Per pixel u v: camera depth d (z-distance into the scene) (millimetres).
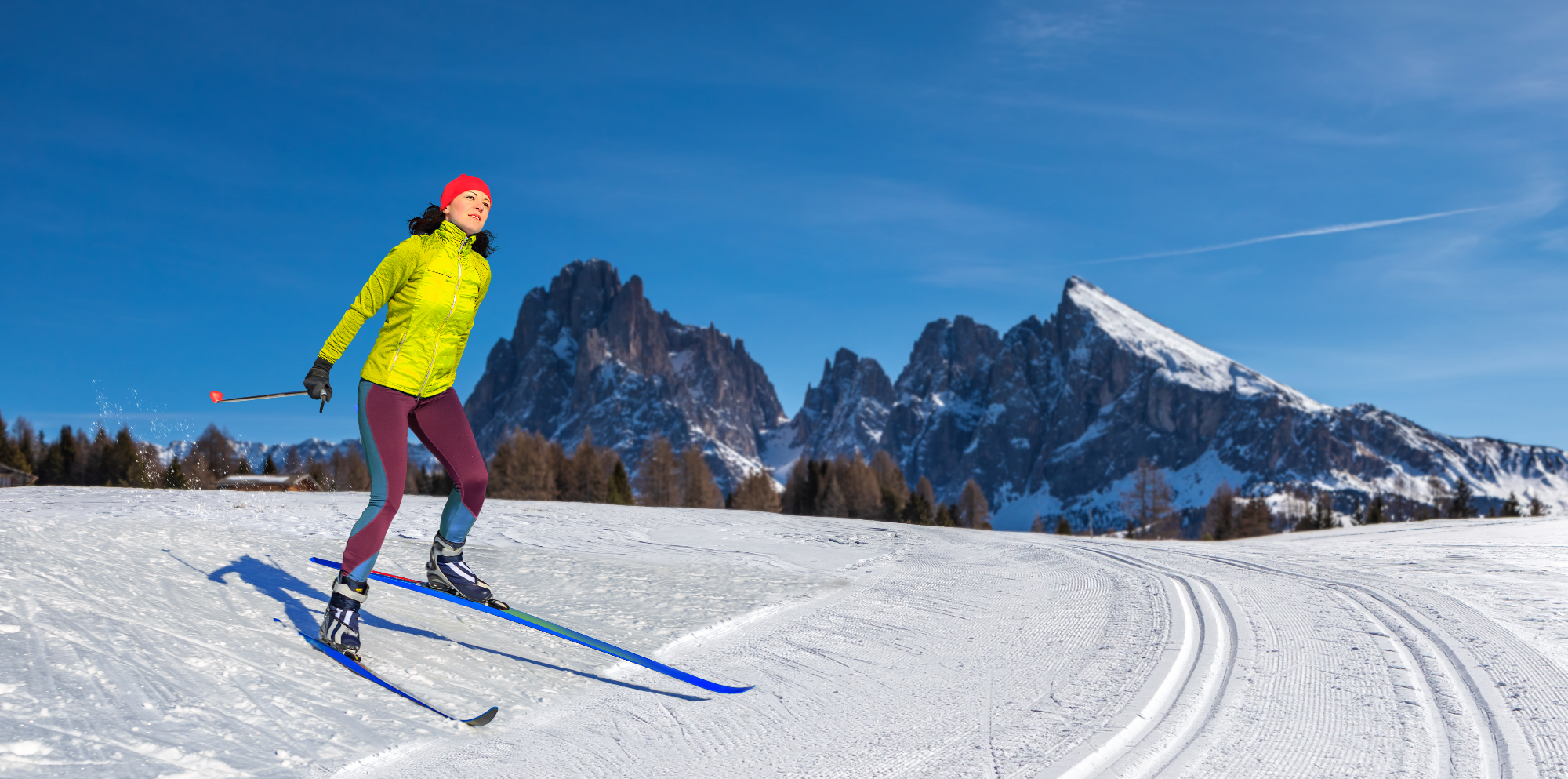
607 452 126562
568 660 5230
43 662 3600
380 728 3672
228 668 4027
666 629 6246
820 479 103000
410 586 4961
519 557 10000
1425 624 5984
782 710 4281
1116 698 4250
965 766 3375
